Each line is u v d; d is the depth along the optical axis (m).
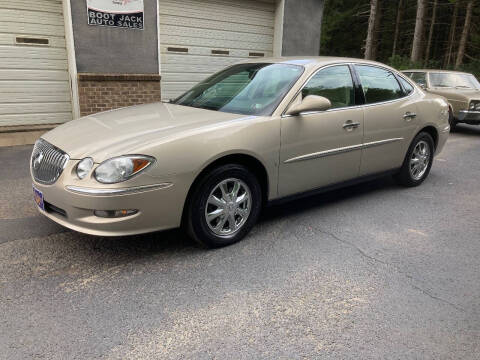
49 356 2.24
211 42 10.05
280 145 3.74
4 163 6.00
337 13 35.72
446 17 35.66
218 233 3.51
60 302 2.72
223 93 4.27
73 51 7.87
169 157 3.09
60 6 8.09
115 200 2.93
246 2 10.34
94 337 2.41
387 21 36.00
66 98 8.66
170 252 3.46
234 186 3.52
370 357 2.33
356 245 3.72
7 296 2.77
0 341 2.34
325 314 2.70
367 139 4.57
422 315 2.72
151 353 2.30
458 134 10.45
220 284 3.01
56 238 3.64
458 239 3.91
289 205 4.71
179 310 2.69
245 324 2.57
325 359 2.30
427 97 5.42
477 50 31.19
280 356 2.31
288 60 4.45
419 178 5.55
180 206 3.22
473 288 3.07
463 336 2.54
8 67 7.92
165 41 9.36
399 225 4.21
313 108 3.74
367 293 2.96
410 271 3.29
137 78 8.59
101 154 3.00
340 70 4.42
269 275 3.15
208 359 2.27
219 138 3.34
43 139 3.55
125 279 3.03
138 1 8.30
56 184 3.08
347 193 5.22
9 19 7.71
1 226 3.84
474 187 5.63
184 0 9.35
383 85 4.86
